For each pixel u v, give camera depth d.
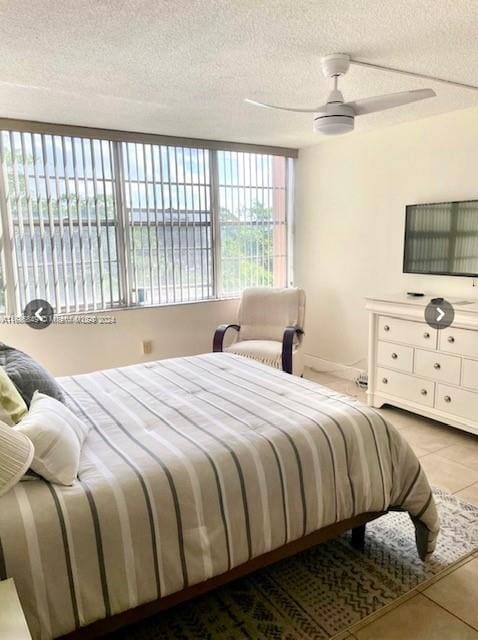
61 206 3.89
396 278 4.09
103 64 2.48
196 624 1.76
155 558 1.51
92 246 4.07
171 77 2.69
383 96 2.33
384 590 1.92
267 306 4.50
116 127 3.91
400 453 2.09
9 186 3.68
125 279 4.25
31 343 3.86
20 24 2.02
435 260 3.67
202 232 4.61
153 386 2.52
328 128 2.47
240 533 1.68
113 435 1.90
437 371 3.38
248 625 1.75
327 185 4.66
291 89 2.93
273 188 5.00
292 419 2.00
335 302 4.73
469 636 1.69
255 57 2.41
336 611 1.81
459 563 2.07
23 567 1.33
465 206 3.42
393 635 1.70
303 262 5.08
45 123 3.70
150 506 1.52
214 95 3.04
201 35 2.15
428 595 1.89
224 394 2.36
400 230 4.01
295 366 4.09
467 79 2.76
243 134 4.23
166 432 1.91
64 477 1.51
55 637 1.38
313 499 1.84
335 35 2.16
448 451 3.13
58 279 3.96
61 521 1.40
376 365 3.85
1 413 1.65
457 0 1.85
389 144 4.01
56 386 2.20
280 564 2.08
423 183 3.78
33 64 2.48
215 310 4.72
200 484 1.62
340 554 2.15
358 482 1.95
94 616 1.42
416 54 2.38
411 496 2.06
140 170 4.21
